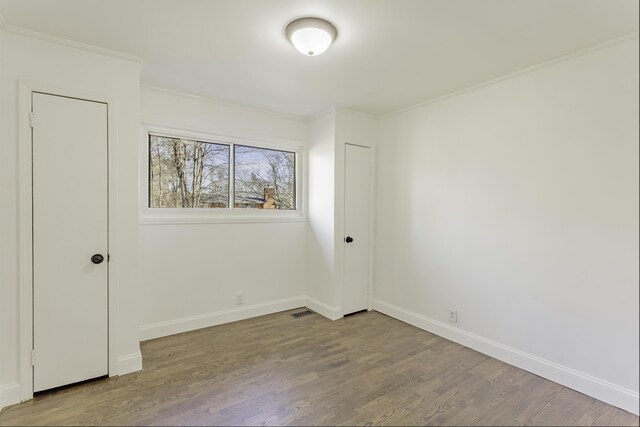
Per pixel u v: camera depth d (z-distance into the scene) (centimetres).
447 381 230
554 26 188
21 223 199
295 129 380
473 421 189
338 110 348
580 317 218
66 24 192
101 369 226
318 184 372
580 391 217
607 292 206
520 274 249
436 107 313
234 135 338
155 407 197
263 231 361
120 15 182
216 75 264
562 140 225
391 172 361
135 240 236
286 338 301
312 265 384
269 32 200
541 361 237
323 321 345
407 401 207
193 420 187
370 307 382
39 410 193
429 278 319
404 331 319
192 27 195
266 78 270
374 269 383
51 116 207
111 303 228
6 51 194
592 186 212
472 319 282
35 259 204
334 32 196
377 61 236
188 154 320
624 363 200
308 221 391
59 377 212
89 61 218
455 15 179
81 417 188
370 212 379
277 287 373
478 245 277
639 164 193
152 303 297
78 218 216
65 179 211
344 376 235
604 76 206
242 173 352
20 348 200
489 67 243
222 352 271
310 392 215
